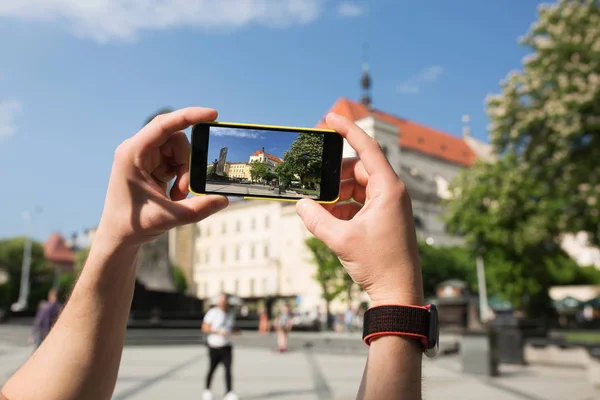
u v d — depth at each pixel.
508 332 16.39
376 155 1.23
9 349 18.16
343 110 73.94
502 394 9.80
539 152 21.14
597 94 18.77
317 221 1.18
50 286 75.88
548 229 27.97
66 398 1.15
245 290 75.19
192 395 9.16
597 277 67.69
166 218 1.17
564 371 14.35
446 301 29.81
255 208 75.81
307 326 37.38
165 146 1.43
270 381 11.30
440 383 11.43
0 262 72.88
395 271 1.11
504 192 28.05
